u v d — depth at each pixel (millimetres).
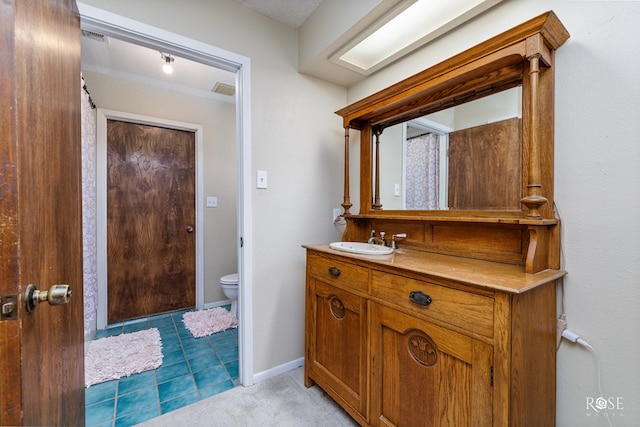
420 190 1586
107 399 1562
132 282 2684
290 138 1896
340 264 1425
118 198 2611
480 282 869
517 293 784
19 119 544
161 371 1840
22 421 528
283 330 1873
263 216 1786
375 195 1841
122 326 2529
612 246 962
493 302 840
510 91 1219
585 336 1014
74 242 1010
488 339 849
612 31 957
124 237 2645
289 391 1647
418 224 1579
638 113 910
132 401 1548
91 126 2273
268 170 1803
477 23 1326
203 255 2965
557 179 1078
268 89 1799
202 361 1962
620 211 946
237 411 1474
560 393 1065
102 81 2463
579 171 1029
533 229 1004
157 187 2801
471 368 894
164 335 2350
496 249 1239
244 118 1708
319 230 2039
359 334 1306
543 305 967
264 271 1792
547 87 1081
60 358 800
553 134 1084
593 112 998
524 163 1153
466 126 1380
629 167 928
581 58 1024
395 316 1131
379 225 1812
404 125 1682
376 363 1211
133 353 2027
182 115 2838
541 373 963
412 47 1598
